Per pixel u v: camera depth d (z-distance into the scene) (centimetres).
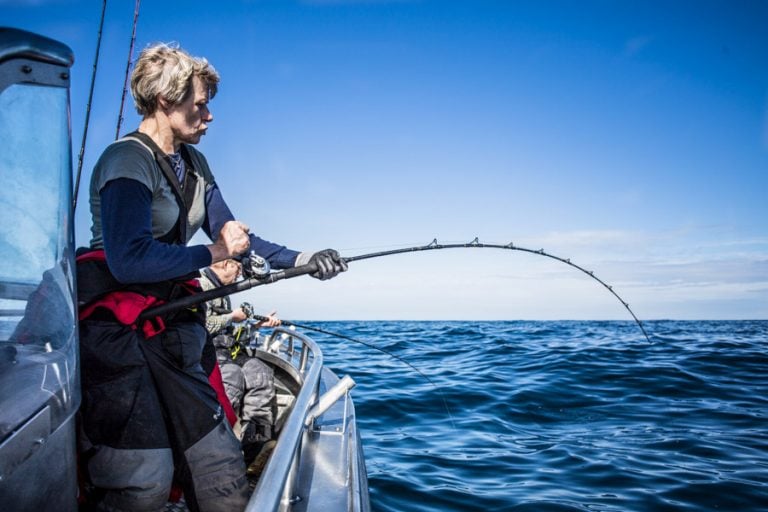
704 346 1368
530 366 1034
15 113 108
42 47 109
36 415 113
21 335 111
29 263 113
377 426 614
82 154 172
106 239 144
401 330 2759
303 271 188
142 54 168
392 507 389
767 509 397
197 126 176
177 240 175
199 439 164
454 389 799
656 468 478
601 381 870
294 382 416
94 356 150
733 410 694
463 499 407
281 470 129
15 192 109
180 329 168
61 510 126
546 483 442
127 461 151
